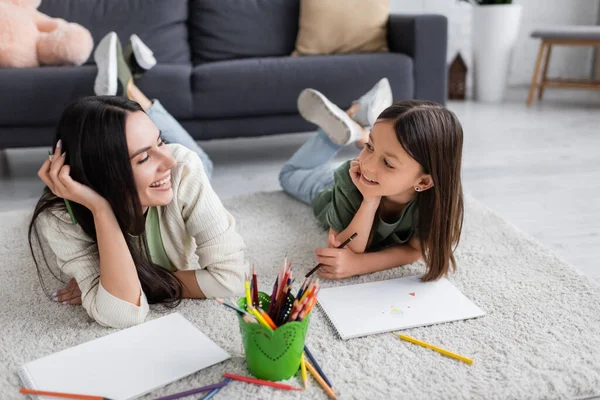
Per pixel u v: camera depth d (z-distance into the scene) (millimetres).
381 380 1082
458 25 3986
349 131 1815
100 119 1065
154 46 2809
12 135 2275
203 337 1185
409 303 1329
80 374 1069
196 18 2912
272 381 1077
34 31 2480
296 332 1029
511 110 3500
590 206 2027
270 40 2918
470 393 1048
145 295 1301
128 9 2807
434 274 1402
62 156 1090
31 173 2510
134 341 1168
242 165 2580
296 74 2410
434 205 1323
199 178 1286
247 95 2387
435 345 1189
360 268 1446
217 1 2883
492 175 2365
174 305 1309
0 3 2455
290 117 2482
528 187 2221
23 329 1252
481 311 1299
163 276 1293
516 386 1063
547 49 3967
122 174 1082
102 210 1126
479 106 3637
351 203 1466
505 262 1545
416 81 2586
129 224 1159
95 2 2787
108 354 1127
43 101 2225
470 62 4070
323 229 1794
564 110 3465
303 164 1982
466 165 2498
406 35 2607
